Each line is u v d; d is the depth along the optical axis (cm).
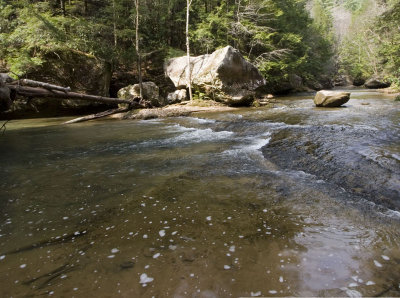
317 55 3119
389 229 205
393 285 148
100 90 1394
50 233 216
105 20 1658
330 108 959
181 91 1477
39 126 952
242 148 505
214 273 161
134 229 217
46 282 157
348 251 179
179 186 314
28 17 1235
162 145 568
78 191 310
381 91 1934
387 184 274
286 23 2425
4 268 172
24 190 319
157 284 153
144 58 1795
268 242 192
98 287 152
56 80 1255
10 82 595
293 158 407
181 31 2183
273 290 146
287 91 2439
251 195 280
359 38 3941
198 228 215
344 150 394
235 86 1280
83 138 691
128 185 324
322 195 274
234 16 1912
